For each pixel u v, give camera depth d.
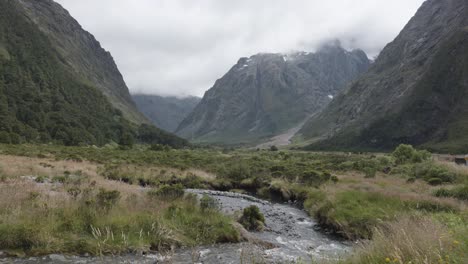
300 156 105.44
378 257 6.41
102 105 183.12
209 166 51.28
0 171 24.39
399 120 190.25
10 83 126.00
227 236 13.45
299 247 14.08
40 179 21.92
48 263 9.53
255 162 60.22
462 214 14.63
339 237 16.58
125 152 74.31
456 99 170.12
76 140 106.62
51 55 181.50
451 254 5.82
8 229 10.26
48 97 137.62
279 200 29.53
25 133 90.94
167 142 179.88
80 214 12.14
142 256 10.68
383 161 55.97
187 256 11.15
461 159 52.62
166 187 17.61
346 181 30.61
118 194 14.61
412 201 18.30
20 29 173.75
